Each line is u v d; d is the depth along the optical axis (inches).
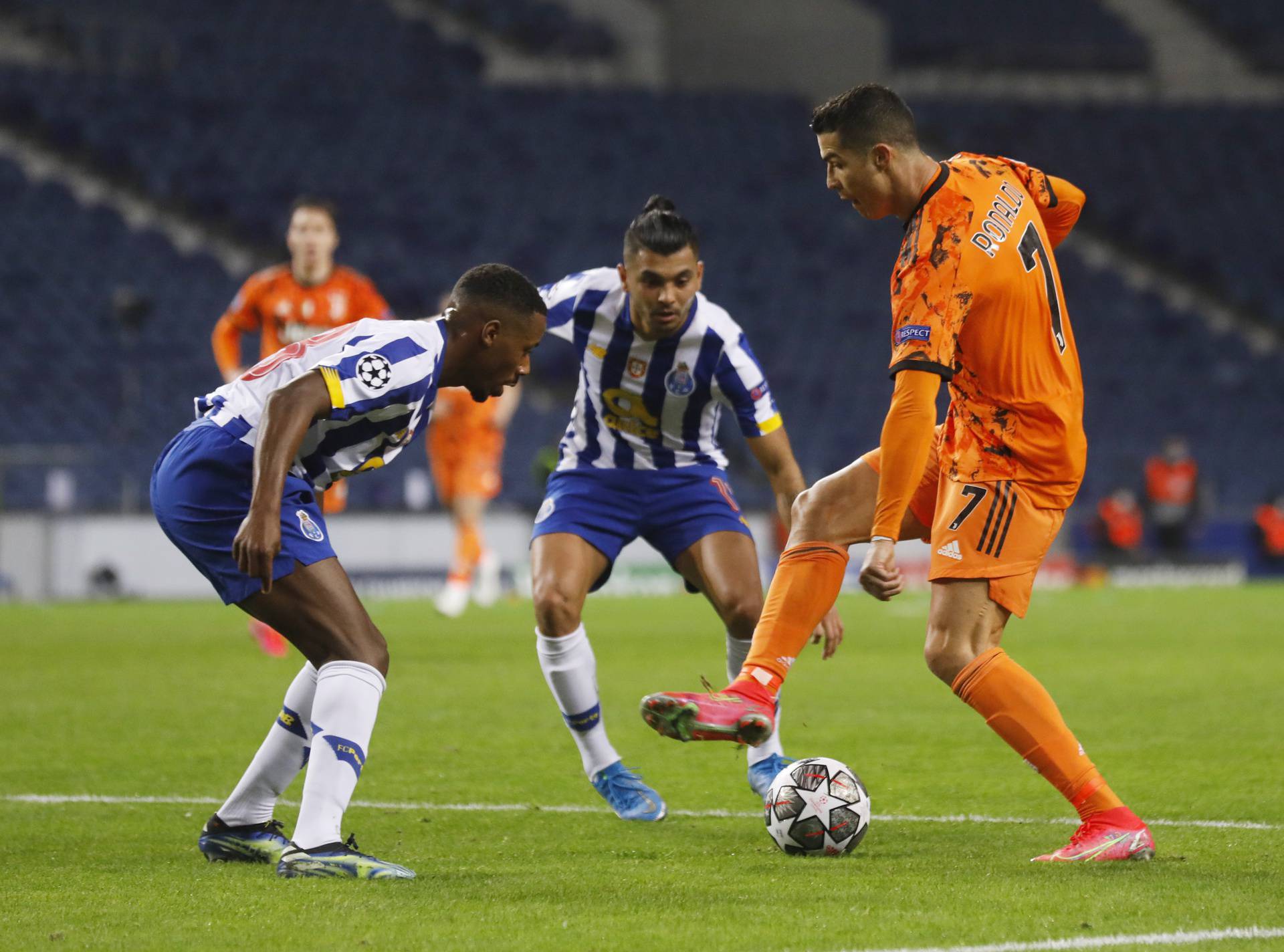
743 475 3558.1
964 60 5113.2
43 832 711.1
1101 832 621.0
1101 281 4488.2
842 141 631.8
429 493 3223.4
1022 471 637.3
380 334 598.2
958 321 618.2
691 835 702.5
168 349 3506.4
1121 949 456.4
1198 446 3981.3
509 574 2997.0
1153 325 4333.2
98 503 3056.1
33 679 1401.3
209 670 1486.2
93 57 4456.2
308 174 4197.8
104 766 918.4
